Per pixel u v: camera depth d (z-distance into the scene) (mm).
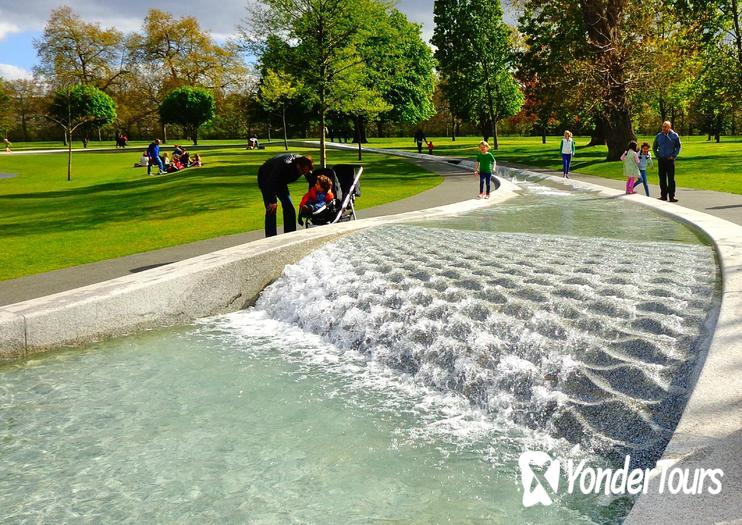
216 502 3662
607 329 5090
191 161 38406
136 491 3818
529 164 34344
